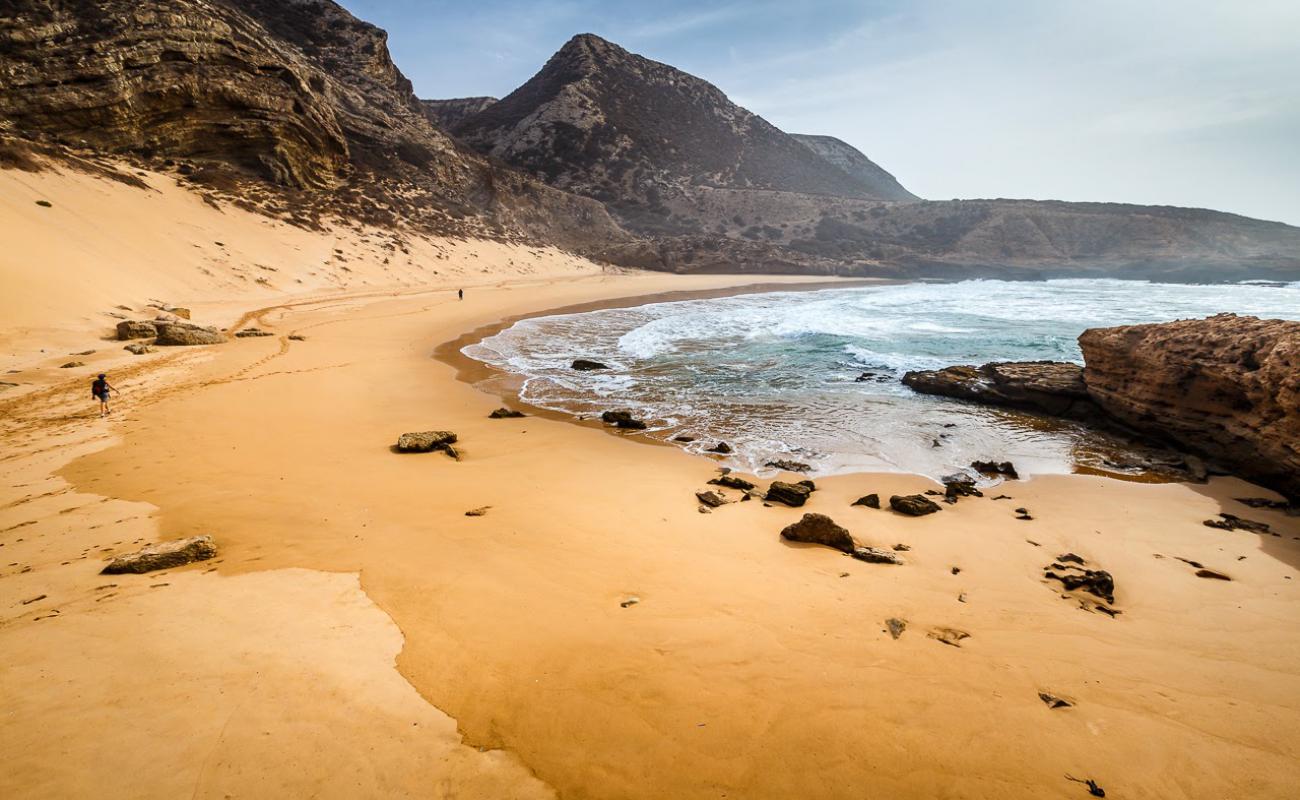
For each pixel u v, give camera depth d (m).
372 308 31.58
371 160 57.56
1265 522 8.74
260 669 4.31
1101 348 13.96
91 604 5.14
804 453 11.62
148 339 19.67
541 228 74.56
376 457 10.40
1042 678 4.79
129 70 36.88
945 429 13.33
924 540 7.76
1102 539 8.00
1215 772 3.78
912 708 4.33
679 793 3.52
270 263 34.38
